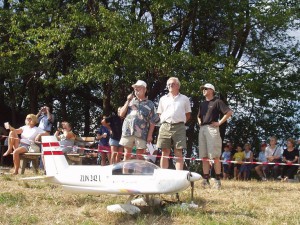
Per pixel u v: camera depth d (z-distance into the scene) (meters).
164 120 8.53
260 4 18.53
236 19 18.61
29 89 22.50
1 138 16.67
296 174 13.41
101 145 12.87
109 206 7.07
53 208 7.22
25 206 7.31
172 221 6.57
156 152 13.04
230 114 9.12
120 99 20.06
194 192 8.69
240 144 24.59
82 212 6.93
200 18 19.95
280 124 24.56
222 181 11.30
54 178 7.09
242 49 20.75
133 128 8.36
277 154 14.19
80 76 17.36
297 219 6.83
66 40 17.62
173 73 16.94
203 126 9.35
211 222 6.44
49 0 19.11
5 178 9.86
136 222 6.49
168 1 17.12
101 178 6.91
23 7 20.50
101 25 17.88
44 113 13.33
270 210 7.38
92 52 17.17
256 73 19.52
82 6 18.69
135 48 16.39
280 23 18.62
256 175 15.80
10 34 20.59
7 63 19.31
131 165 6.93
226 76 17.11
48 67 19.34
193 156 23.45
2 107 25.20
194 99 20.22
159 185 6.68
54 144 7.15
